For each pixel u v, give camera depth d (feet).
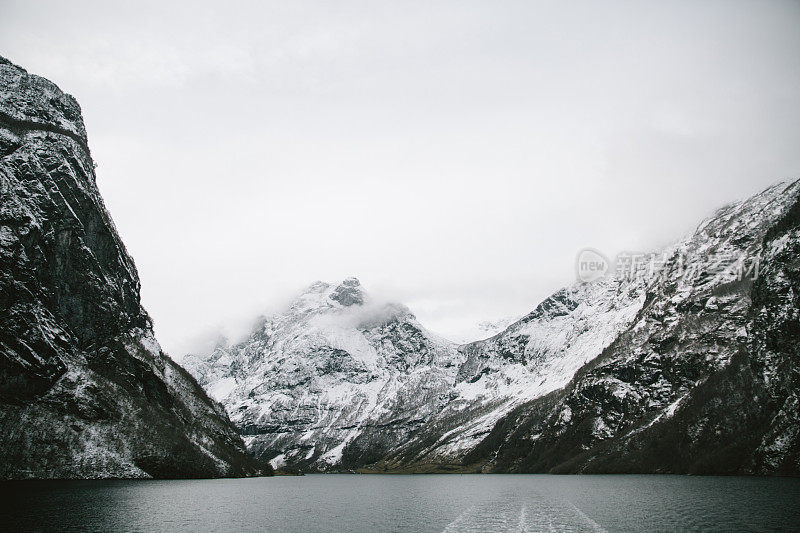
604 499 538.06
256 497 620.08
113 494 550.77
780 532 334.65
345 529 387.55
